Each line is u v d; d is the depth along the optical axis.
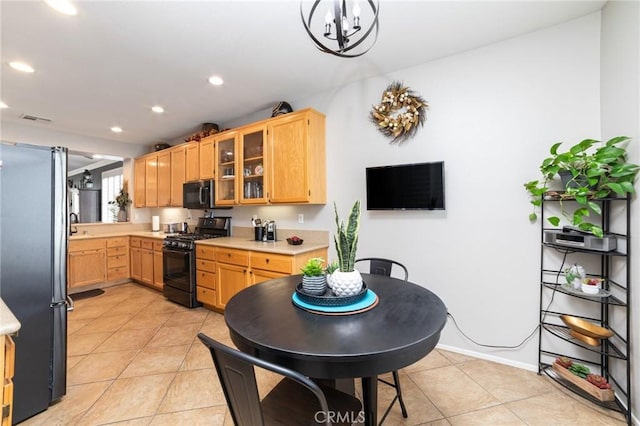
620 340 1.73
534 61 2.07
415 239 2.56
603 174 1.63
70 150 4.43
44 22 1.86
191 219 4.72
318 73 2.65
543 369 2.04
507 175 2.17
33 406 1.70
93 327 2.97
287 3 1.74
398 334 1.08
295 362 1.00
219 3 1.73
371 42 2.18
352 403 1.15
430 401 1.79
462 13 1.85
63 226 1.84
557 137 2.00
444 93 2.41
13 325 1.02
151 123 4.04
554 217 1.93
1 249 1.62
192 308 3.55
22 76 2.60
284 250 2.75
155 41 2.10
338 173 3.00
